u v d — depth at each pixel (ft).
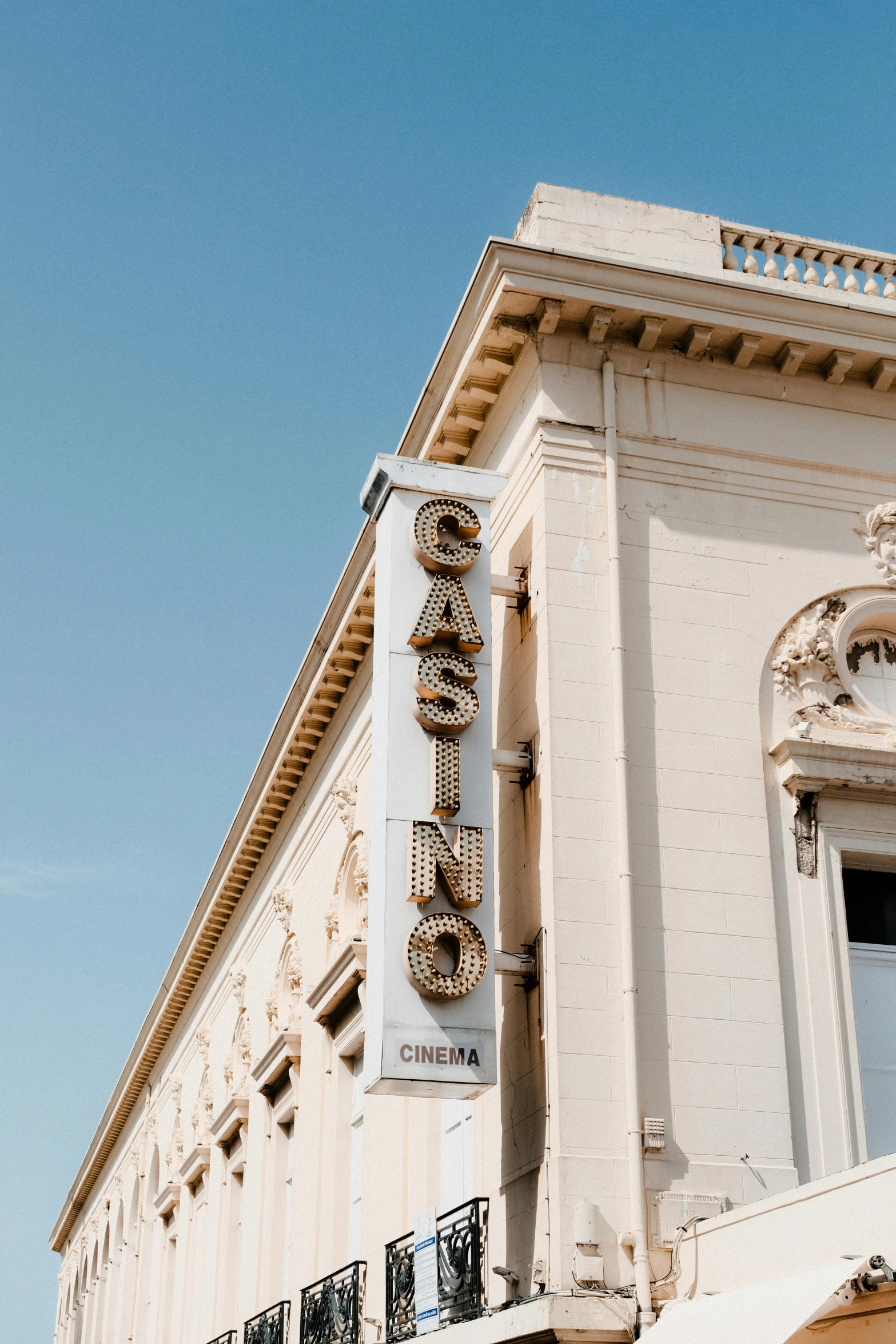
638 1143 43.04
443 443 57.88
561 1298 40.37
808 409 54.80
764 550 52.34
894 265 58.13
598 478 51.39
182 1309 101.65
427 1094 45.37
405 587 50.03
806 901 48.08
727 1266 39.34
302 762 83.56
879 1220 33.65
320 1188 69.31
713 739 49.21
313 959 77.25
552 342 52.49
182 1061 120.37
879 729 50.88
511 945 48.47
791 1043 46.21
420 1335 49.11
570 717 48.03
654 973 45.68
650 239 55.21
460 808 47.39
